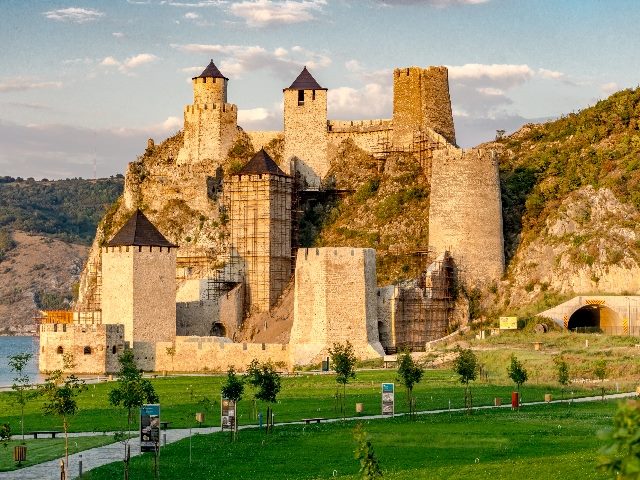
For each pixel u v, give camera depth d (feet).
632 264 625.82
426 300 629.51
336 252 569.23
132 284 592.60
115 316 595.06
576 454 263.08
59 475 252.01
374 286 585.22
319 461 267.80
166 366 586.45
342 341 565.94
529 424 318.04
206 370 580.30
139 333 593.01
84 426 344.69
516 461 256.93
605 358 486.38
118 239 599.16
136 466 263.70
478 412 352.69
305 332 568.82
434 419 336.08
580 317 636.89
